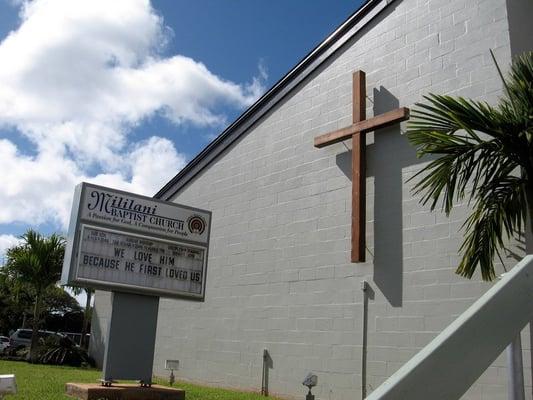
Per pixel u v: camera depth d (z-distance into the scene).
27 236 20.56
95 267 9.55
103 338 18.78
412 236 10.19
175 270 10.44
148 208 10.33
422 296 9.76
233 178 15.05
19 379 11.73
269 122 14.31
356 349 10.62
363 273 10.87
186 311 15.39
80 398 8.99
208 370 14.06
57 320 48.75
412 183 10.41
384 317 10.27
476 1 10.34
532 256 3.23
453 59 10.42
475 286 9.05
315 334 11.52
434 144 7.20
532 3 10.48
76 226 9.51
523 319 2.98
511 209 7.17
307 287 11.99
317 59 13.34
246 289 13.60
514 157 7.03
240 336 13.39
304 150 13.03
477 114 7.05
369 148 11.43
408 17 11.48
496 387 8.25
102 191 9.85
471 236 7.46
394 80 11.40
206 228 10.99
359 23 12.52
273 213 13.42
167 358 15.62
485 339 2.75
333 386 10.86
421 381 2.45
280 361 12.16
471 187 9.40
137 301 10.05
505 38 9.72
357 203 11.03
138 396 9.26
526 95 7.00
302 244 12.40
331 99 12.70
